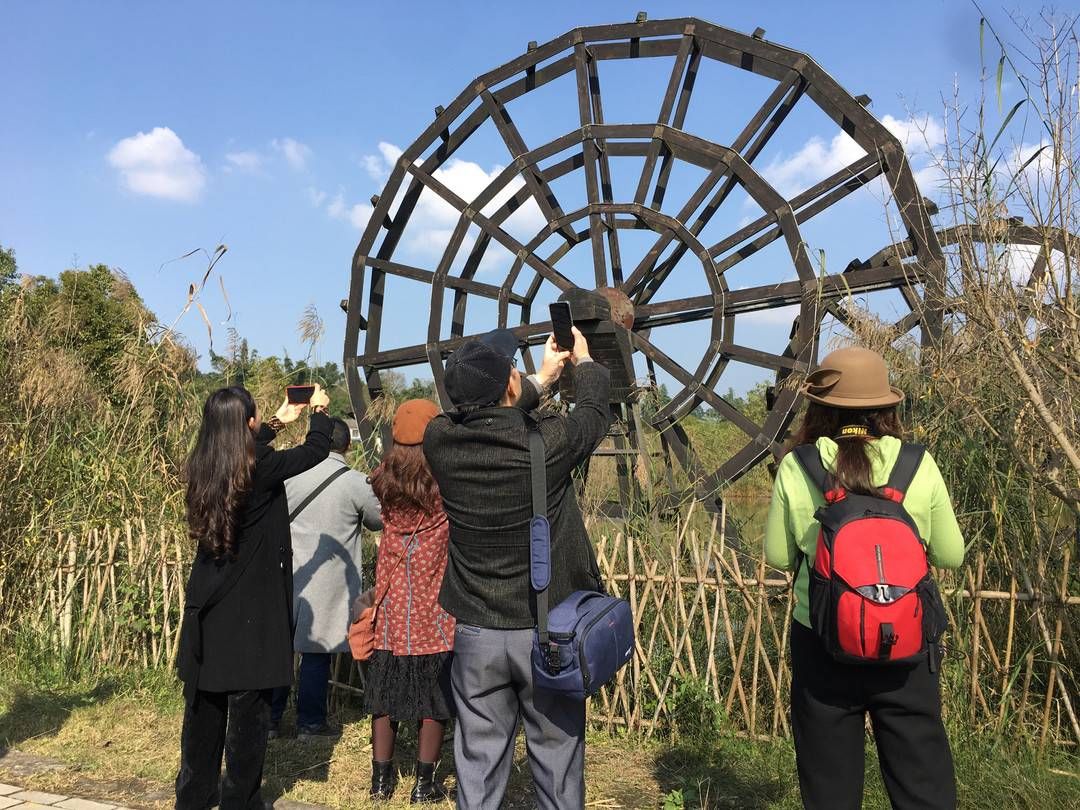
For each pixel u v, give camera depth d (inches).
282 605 123.3
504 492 89.9
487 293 355.9
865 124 284.8
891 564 77.9
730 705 158.9
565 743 90.6
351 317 377.1
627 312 304.5
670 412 309.3
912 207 270.7
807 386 92.0
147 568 210.2
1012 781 125.3
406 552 134.0
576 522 94.2
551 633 85.6
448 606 95.1
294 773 150.6
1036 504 150.6
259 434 131.0
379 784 138.3
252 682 118.1
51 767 150.7
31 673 201.8
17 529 227.1
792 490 89.0
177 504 236.4
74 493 238.8
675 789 138.9
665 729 162.4
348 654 190.7
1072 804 120.2
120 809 131.6
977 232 146.0
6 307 265.6
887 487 85.2
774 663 167.9
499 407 92.7
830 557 79.9
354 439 352.8
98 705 183.9
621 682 165.5
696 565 164.9
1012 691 143.8
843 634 78.5
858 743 88.0
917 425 169.2
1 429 236.1
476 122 357.4
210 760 123.4
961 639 144.6
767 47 304.3
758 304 312.0
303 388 137.3
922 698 82.7
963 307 151.8
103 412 260.4
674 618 164.6
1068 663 144.3
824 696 87.0
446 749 159.0
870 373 88.6
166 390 267.6
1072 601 136.5
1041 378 142.6
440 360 360.5
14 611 222.4
